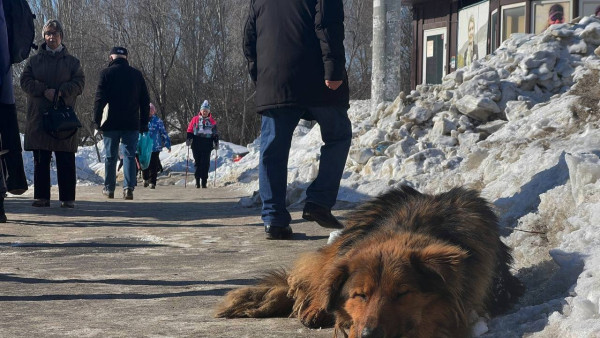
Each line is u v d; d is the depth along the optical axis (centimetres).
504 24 2038
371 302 264
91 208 1005
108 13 4578
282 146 634
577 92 905
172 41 4622
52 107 949
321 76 614
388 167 959
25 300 400
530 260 411
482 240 319
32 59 941
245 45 648
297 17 605
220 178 1872
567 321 270
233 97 4494
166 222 820
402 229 311
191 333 323
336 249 334
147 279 461
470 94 1089
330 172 635
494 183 616
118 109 1175
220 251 587
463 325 278
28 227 770
